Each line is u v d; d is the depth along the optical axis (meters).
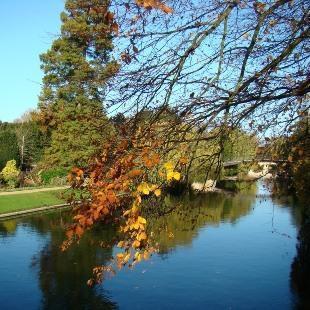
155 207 5.24
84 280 19.22
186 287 18.53
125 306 16.53
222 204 40.84
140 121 4.91
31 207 39.03
